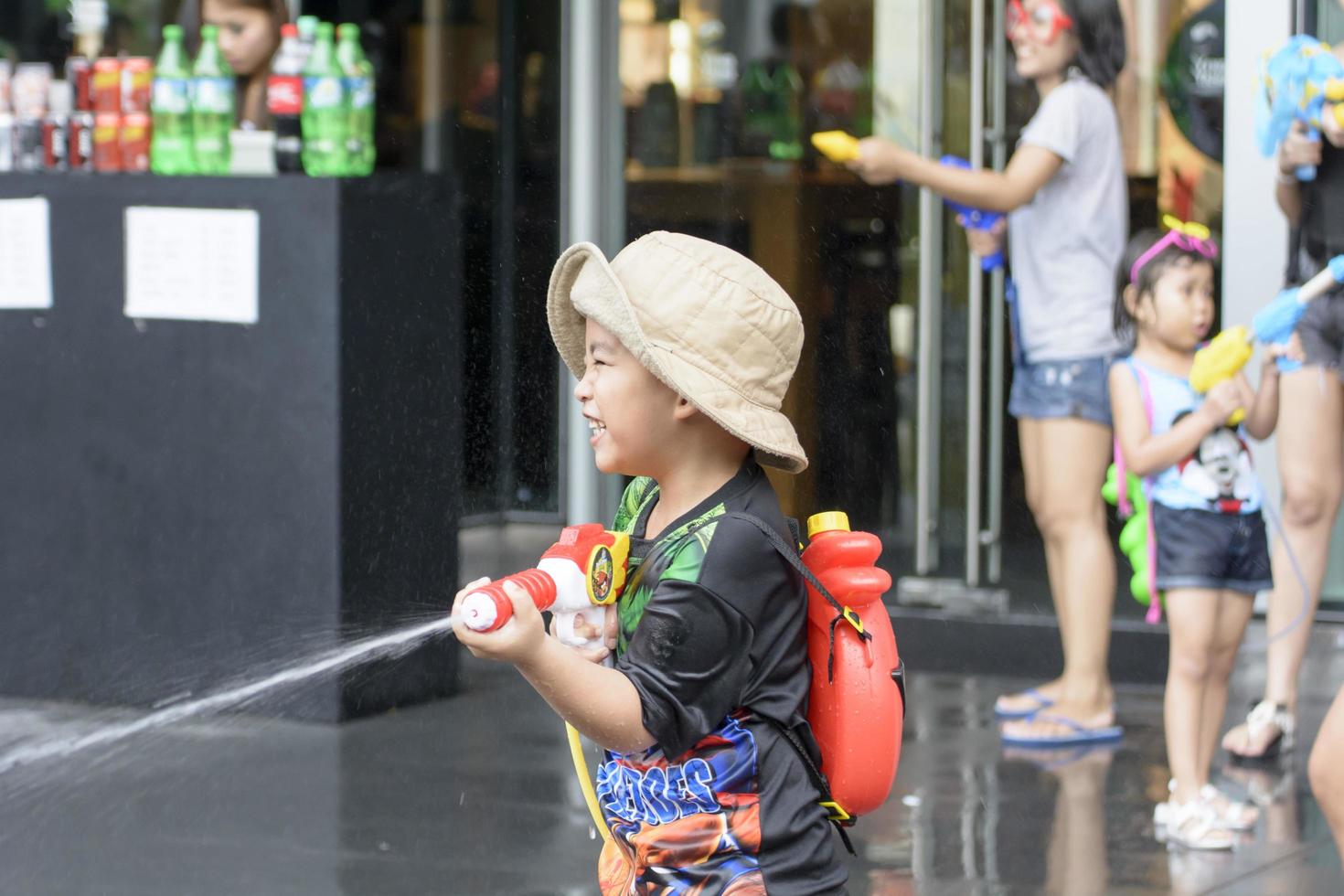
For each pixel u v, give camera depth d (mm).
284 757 9109
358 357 9492
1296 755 9078
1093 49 9352
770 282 4496
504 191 12844
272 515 9570
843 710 4438
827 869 4457
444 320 10000
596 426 4504
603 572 4332
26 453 9984
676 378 4320
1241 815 8000
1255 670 10367
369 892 7312
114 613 9898
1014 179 9133
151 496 9773
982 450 11195
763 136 11820
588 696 4074
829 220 11727
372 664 9797
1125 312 8094
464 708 10031
